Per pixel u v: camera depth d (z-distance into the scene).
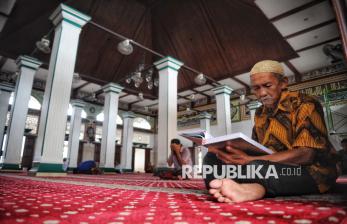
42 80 15.24
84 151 16.53
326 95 11.95
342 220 0.76
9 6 7.91
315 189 1.32
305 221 0.76
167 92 8.52
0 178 4.23
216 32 10.80
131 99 18.41
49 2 8.48
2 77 13.33
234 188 1.17
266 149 1.30
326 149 1.24
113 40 11.46
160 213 0.94
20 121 9.40
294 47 9.96
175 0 10.12
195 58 12.27
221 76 12.49
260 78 1.49
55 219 0.81
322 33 8.99
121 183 3.58
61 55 6.36
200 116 17.09
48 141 5.75
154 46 12.30
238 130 15.29
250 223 0.75
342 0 1.47
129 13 10.53
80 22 6.88
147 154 19.94
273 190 1.23
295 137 1.29
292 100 1.44
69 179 4.52
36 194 1.68
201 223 0.75
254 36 10.36
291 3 7.62
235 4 9.39
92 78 12.43
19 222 0.75
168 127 8.18
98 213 0.94
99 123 17.66
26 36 9.59
